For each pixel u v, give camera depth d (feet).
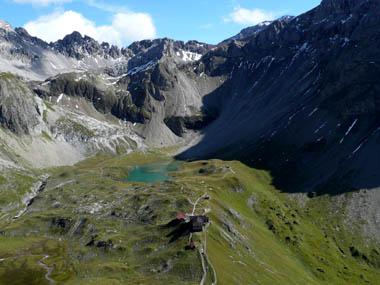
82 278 546.26
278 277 573.33
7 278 573.33
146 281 505.25
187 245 550.36
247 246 631.97
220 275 502.79
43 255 640.99
